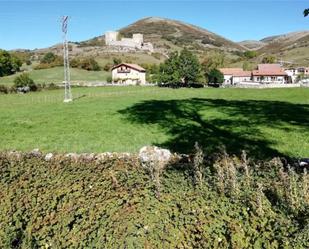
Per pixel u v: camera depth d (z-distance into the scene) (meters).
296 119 33.62
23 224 7.75
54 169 9.10
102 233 6.64
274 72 141.50
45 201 7.68
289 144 23.50
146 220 6.53
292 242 5.60
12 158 10.54
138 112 43.47
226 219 6.30
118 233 6.49
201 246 6.24
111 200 7.06
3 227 7.83
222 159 11.38
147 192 7.11
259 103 51.41
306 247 5.54
